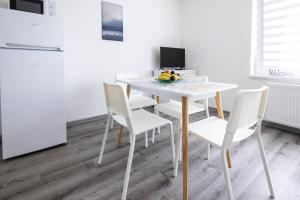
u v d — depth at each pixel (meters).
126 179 1.29
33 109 1.91
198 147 2.13
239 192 1.40
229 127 1.00
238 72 3.21
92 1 2.88
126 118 1.26
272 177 1.57
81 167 1.74
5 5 2.18
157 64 3.86
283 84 2.52
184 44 4.10
